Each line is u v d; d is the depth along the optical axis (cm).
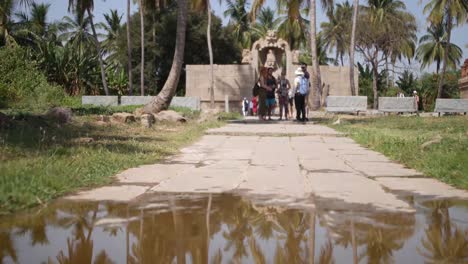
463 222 332
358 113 2208
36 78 2095
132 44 4066
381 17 4178
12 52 2098
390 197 418
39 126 966
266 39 2820
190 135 1040
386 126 1375
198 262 250
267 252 267
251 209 372
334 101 2236
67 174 479
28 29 3391
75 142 760
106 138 893
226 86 2892
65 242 285
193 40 4062
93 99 2278
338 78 2947
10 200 376
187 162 650
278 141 965
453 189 457
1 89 1788
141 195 426
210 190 450
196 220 338
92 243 284
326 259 254
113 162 596
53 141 755
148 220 338
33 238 294
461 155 593
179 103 2145
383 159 692
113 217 347
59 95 2166
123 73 3572
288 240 289
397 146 798
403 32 4338
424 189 457
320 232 307
